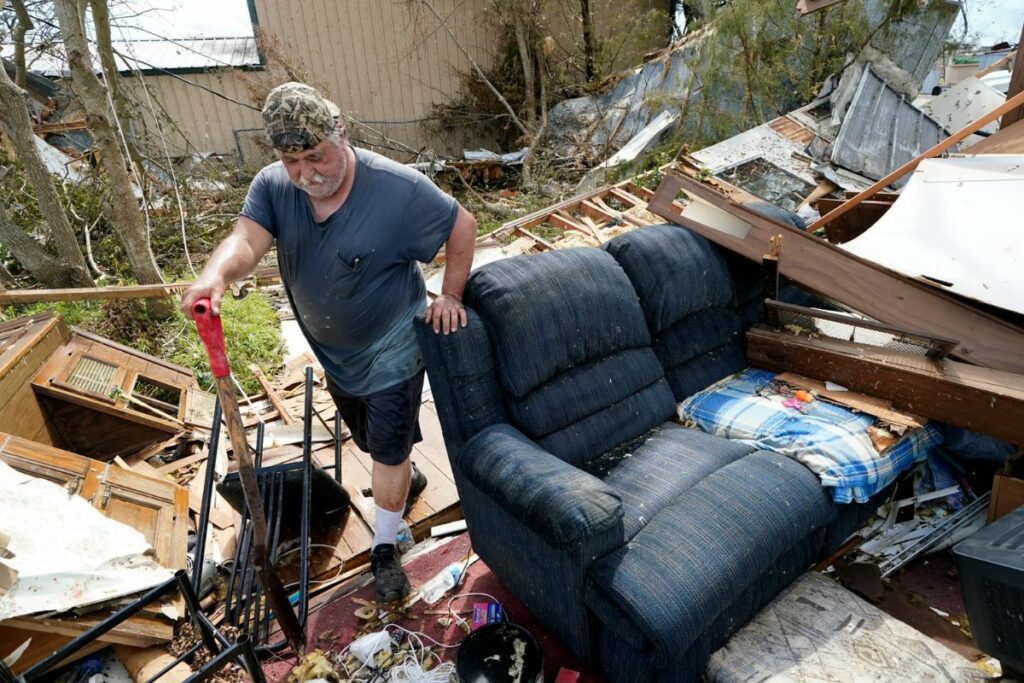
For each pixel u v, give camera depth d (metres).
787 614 1.89
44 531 1.78
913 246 2.86
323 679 1.85
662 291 2.48
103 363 3.13
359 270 1.82
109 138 4.21
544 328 2.07
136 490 2.25
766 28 7.23
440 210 1.89
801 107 7.22
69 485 2.07
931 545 2.30
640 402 2.34
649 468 2.06
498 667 1.71
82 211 5.84
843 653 1.75
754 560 1.71
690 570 1.62
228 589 1.99
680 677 1.66
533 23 10.05
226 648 1.58
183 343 4.02
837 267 2.66
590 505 1.59
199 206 7.54
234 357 3.82
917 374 2.20
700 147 7.48
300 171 1.60
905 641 1.78
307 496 2.14
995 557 1.52
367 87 10.82
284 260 1.86
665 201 2.90
